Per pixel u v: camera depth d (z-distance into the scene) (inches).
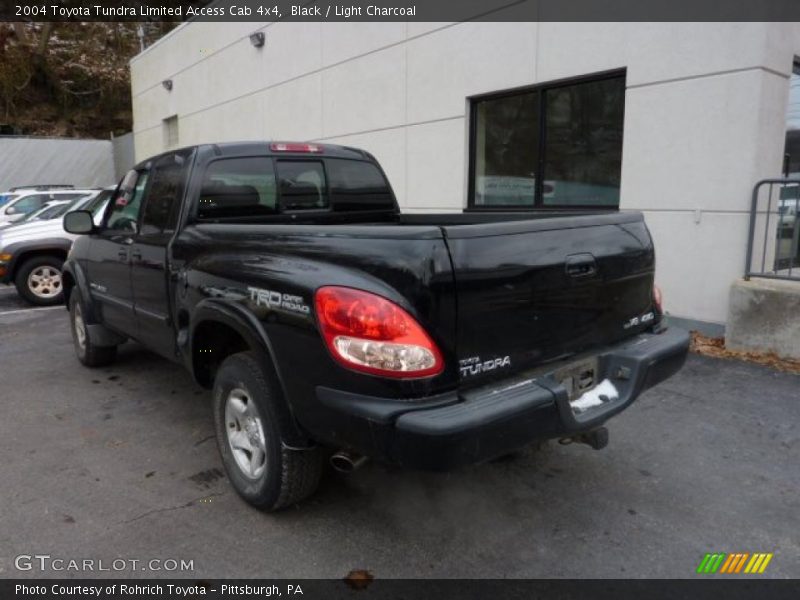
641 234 133.3
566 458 151.3
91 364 227.8
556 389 104.3
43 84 1307.8
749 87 223.0
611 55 261.3
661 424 169.5
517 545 116.9
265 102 490.9
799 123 263.1
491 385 104.5
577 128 286.0
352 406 97.7
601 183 280.5
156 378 218.2
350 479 141.6
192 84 608.1
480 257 100.9
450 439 91.6
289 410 112.6
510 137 315.0
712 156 235.1
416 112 354.0
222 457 135.1
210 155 154.8
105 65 1365.7
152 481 142.4
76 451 158.7
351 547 116.4
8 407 190.7
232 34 524.1
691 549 115.3
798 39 238.2
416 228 98.5
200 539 119.0
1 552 115.2
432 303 95.9
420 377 95.3
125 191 188.9
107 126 1354.6
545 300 110.7
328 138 425.7
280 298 109.3
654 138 251.1
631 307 130.6
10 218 508.4
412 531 121.6
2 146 870.4
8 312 347.6
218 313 125.4
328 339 99.9
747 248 227.0
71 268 222.1
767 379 199.5
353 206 186.9
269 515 127.2
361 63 388.2
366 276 99.0
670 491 135.9
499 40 304.5
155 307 163.0
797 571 109.0
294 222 171.2
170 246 150.8
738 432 163.6
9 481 142.8
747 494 134.3
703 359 220.7
